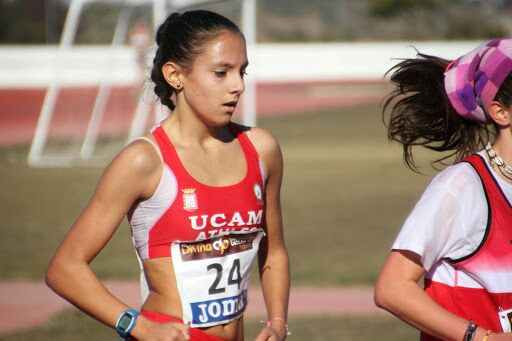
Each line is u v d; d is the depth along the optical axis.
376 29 162.38
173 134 11.05
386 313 26.25
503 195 9.70
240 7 99.81
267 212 11.95
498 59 9.75
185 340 10.23
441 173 10.05
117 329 10.51
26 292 29.70
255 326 24.77
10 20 149.62
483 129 10.99
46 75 126.56
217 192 10.88
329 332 23.80
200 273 10.80
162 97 11.56
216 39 10.73
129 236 40.47
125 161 10.61
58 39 146.38
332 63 136.25
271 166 11.70
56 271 10.70
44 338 23.61
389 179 56.28
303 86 134.62
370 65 135.88
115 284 30.61
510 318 9.66
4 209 46.50
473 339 9.16
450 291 9.85
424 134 11.30
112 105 108.56
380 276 9.72
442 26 160.25
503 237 9.61
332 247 36.53
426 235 9.52
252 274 32.53
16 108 109.81
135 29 75.81
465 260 9.70
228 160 11.21
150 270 10.92
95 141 79.06
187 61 10.80
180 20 11.01
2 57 127.12
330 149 71.88
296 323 24.95
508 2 165.38
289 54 136.62
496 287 9.62
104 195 10.66
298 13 171.00
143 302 11.20
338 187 53.31
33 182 56.44
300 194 51.00
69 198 50.12
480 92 9.96
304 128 87.69
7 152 72.44
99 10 143.38
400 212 44.84
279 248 12.23
